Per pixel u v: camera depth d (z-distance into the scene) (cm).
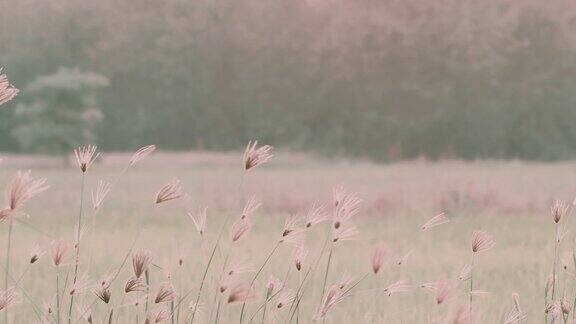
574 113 9119
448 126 9125
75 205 2583
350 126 9431
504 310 675
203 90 10388
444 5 9312
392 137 9131
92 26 10550
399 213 2162
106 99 10212
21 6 10488
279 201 2342
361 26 9481
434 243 1479
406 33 9175
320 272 914
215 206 2362
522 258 1155
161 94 10288
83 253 965
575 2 9406
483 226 1803
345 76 9506
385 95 9269
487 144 9081
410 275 923
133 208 2459
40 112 7281
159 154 8650
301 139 9800
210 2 10488
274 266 927
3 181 3262
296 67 10181
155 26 10481
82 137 7350
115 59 10288
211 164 7294
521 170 5250
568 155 8969
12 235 1454
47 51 10362
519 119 9131
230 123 10438
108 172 5694
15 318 570
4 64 9944
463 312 235
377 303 704
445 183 2578
